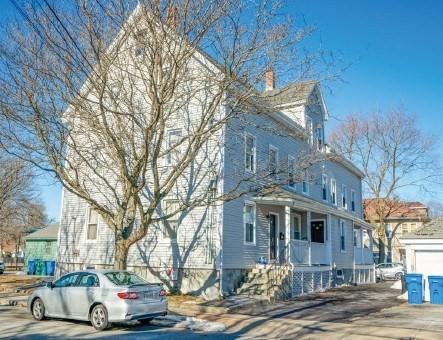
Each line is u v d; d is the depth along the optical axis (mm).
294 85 14180
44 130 14453
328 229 26000
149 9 13484
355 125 48906
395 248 64750
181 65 14195
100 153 18719
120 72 16125
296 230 26109
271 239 22953
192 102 19891
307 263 22531
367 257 35250
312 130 26875
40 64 13750
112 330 11914
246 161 21328
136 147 17484
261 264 21016
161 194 15031
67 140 16031
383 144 48375
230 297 18531
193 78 15312
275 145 24094
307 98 26516
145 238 20812
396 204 51562
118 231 15492
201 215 19562
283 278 19984
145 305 12039
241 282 19797
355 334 11852
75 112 15078
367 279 34344
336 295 21844
